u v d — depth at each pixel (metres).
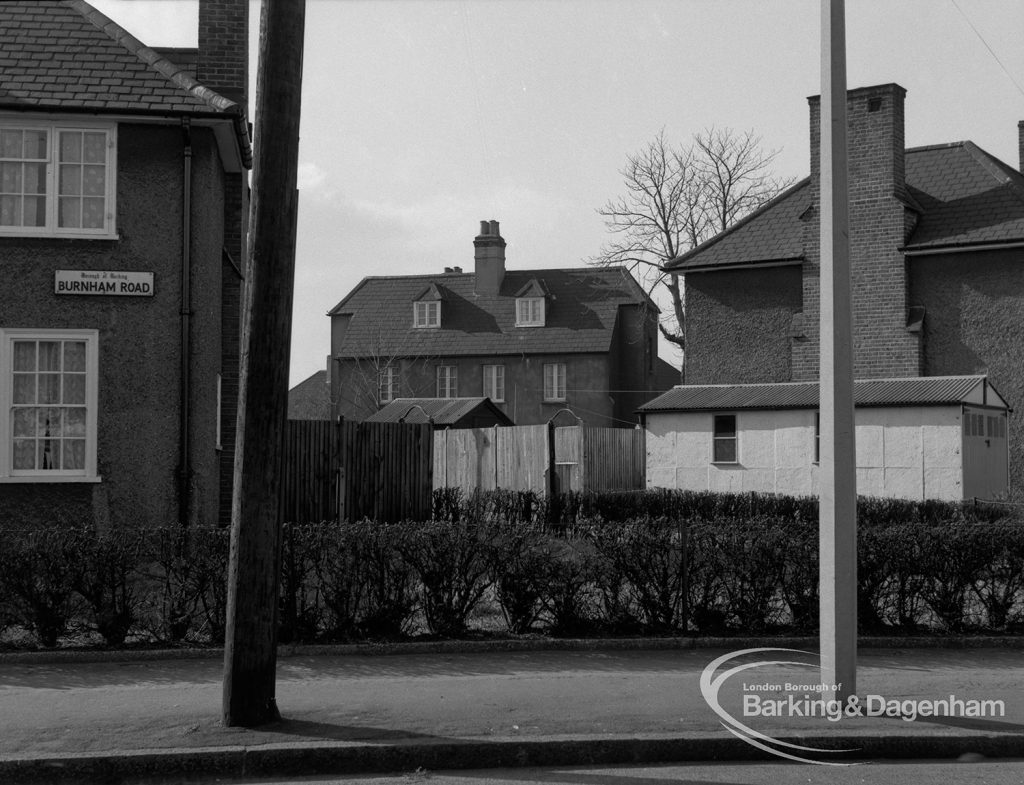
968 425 25.17
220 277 19.97
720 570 12.23
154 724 8.58
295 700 9.42
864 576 12.42
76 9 19.12
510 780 7.71
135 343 17.80
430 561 11.94
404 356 60.38
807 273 30.44
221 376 20.58
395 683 10.16
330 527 12.02
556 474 24.92
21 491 17.41
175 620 11.52
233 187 20.98
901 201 29.20
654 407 28.48
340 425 20.73
